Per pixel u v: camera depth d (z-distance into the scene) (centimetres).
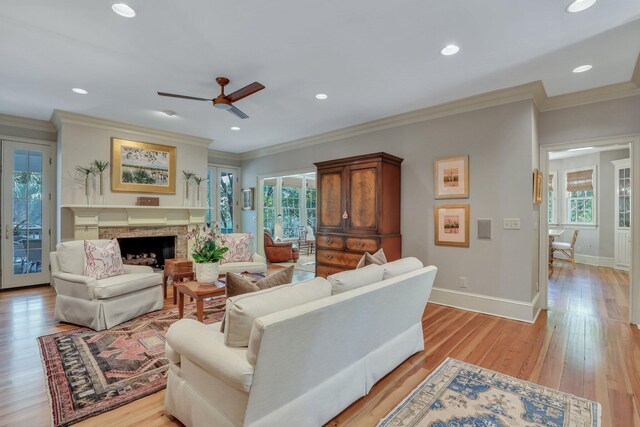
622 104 334
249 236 500
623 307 398
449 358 261
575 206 754
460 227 392
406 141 442
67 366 243
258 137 579
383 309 210
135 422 182
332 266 460
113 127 482
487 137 372
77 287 326
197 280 337
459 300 393
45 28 236
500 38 252
